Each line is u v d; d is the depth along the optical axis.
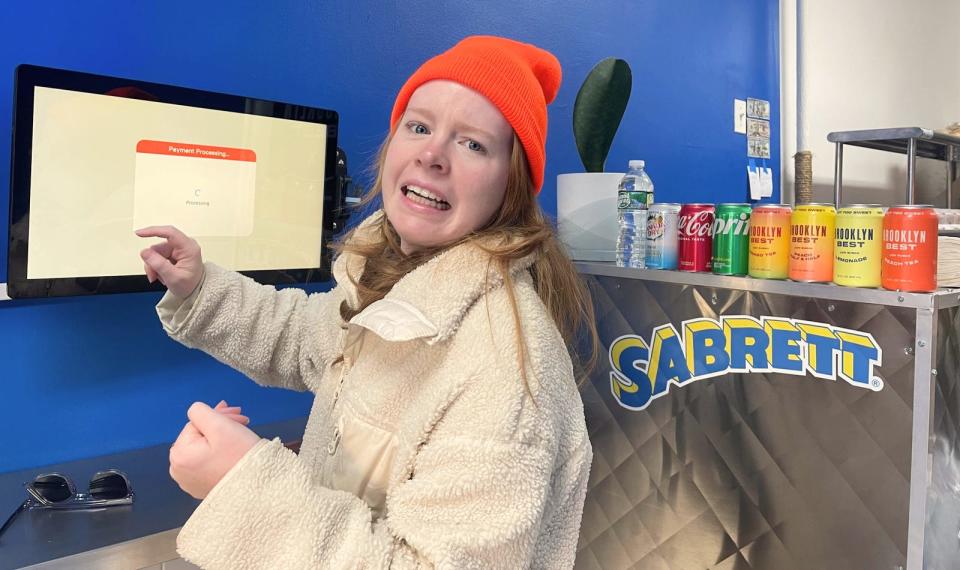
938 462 0.92
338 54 1.58
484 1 1.85
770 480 1.06
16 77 1.03
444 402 0.73
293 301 1.19
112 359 1.32
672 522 1.20
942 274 0.94
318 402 1.01
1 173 1.17
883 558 0.94
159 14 1.32
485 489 0.68
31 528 1.01
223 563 0.64
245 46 1.44
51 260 1.10
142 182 1.18
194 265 1.09
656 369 1.21
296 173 1.37
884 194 3.56
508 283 0.79
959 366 0.96
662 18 2.37
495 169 0.85
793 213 1.03
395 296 0.84
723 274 1.11
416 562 0.65
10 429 1.21
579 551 1.36
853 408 0.96
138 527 1.03
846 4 3.14
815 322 0.99
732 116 2.67
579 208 1.44
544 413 0.73
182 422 1.42
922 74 3.73
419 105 0.86
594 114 1.48
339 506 0.68
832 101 3.09
